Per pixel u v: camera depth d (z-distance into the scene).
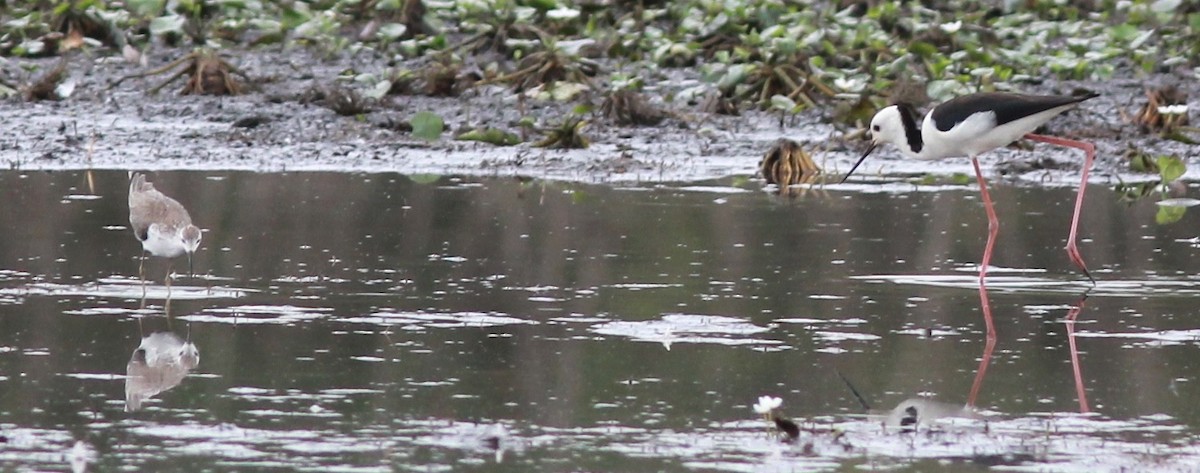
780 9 23.39
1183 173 15.69
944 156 13.30
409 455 7.70
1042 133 19.05
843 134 19.02
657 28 24.09
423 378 9.05
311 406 8.47
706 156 18.05
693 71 22.27
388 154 17.70
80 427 8.09
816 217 14.52
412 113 19.67
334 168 16.86
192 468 7.47
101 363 9.30
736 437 8.02
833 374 9.25
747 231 13.77
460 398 8.67
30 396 8.61
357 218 14.05
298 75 21.64
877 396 8.77
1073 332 10.35
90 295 11.07
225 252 12.55
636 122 19.52
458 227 13.74
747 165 17.58
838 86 20.30
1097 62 22.36
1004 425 8.25
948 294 11.51
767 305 11.03
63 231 13.24
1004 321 10.65
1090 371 9.34
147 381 8.94
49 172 16.08
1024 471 7.50
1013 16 24.98
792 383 9.04
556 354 9.62
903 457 7.71
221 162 16.95
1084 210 15.08
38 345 9.70
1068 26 24.42
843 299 11.25
